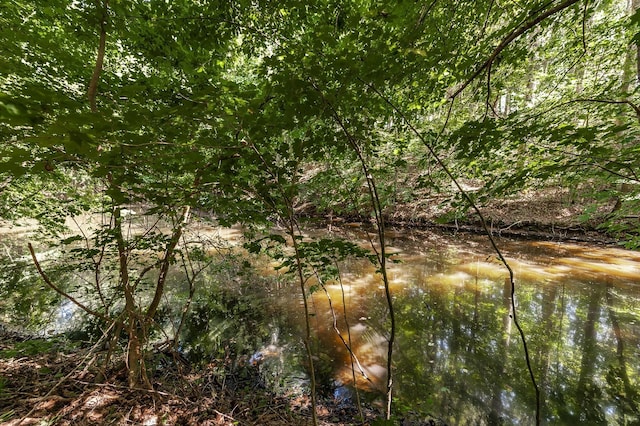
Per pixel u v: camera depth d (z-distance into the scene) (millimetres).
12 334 4676
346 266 8852
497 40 3441
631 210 3936
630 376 4238
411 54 2115
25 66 2336
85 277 6625
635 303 6250
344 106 2131
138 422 2826
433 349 4883
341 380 4145
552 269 8172
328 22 2648
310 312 6039
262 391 3840
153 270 7648
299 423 3238
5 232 9477
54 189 4270
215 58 3354
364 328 5492
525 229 11273
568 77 5602
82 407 2875
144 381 3299
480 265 8758
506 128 2412
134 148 1689
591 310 6035
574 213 10859
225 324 5539
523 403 3789
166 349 4613
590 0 3234
